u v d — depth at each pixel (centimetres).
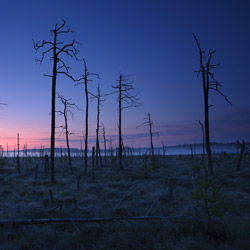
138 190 1518
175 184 1688
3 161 3281
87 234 705
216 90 2048
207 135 2059
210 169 1992
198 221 730
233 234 685
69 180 2098
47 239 646
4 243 630
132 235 695
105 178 2252
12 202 1215
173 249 602
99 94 3125
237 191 1284
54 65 1964
